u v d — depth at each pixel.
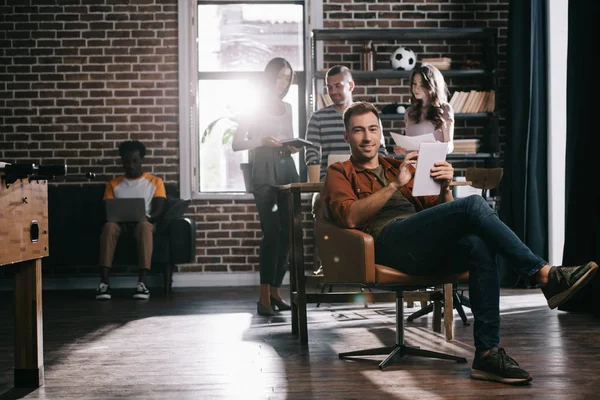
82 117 6.45
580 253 4.34
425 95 4.41
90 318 4.41
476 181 4.53
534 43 5.82
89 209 6.20
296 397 2.36
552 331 3.62
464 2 6.52
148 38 6.47
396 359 2.90
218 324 4.07
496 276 2.51
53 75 6.45
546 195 5.99
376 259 2.69
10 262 2.23
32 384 2.58
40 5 6.44
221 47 6.55
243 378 2.67
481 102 6.24
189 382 2.62
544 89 5.98
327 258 2.81
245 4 6.55
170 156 6.46
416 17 6.52
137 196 5.96
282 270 4.53
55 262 5.82
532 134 5.84
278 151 4.44
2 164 2.14
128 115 6.46
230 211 6.45
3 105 6.42
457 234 2.53
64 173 2.33
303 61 6.56
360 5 6.50
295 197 3.39
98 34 6.46
